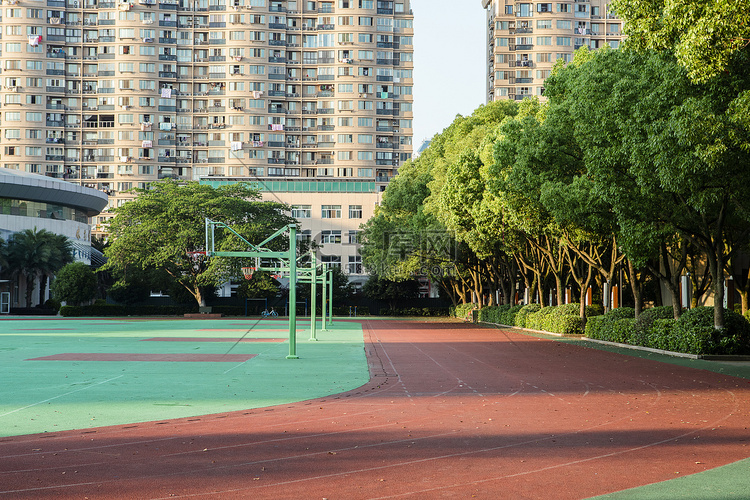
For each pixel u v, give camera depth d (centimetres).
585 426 1139
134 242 7550
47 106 12406
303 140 12875
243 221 7925
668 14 1562
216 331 4859
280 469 846
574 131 2748
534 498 725
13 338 3897
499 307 5909
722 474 819
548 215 3319
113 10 12456
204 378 1895
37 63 12344
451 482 786
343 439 1034
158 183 7994
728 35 1460
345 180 10500
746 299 3378
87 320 7081
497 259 5650
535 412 1289
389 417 1237
